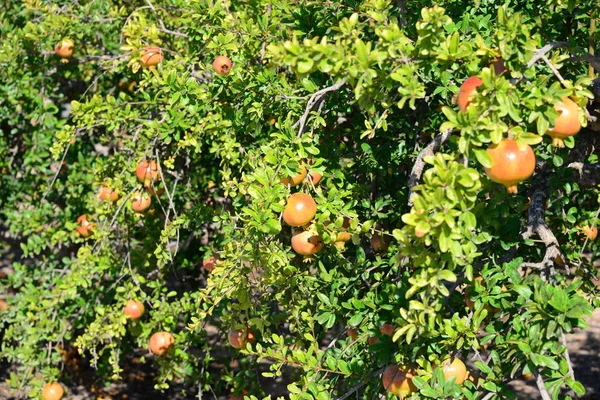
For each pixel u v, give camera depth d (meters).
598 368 8.38
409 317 2.42
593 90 2.92
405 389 2.83
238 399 5.36
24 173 6.84
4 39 6.36
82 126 4.76
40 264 6.80
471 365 5.09
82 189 6.49
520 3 3.73
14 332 6.53
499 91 2.04
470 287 2.87
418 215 2.01
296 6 3.84
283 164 2.76
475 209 2.62
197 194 5.94
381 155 3.98
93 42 6.56
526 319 2.63
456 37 2.26
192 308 5.76
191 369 5.72
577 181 3.38
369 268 3.69
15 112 6.51
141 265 5.86
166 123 4.43
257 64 3.99
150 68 4.80
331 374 3.39
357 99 2.31
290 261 3.87
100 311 5.63
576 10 3.36
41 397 6.38
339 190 3.55
